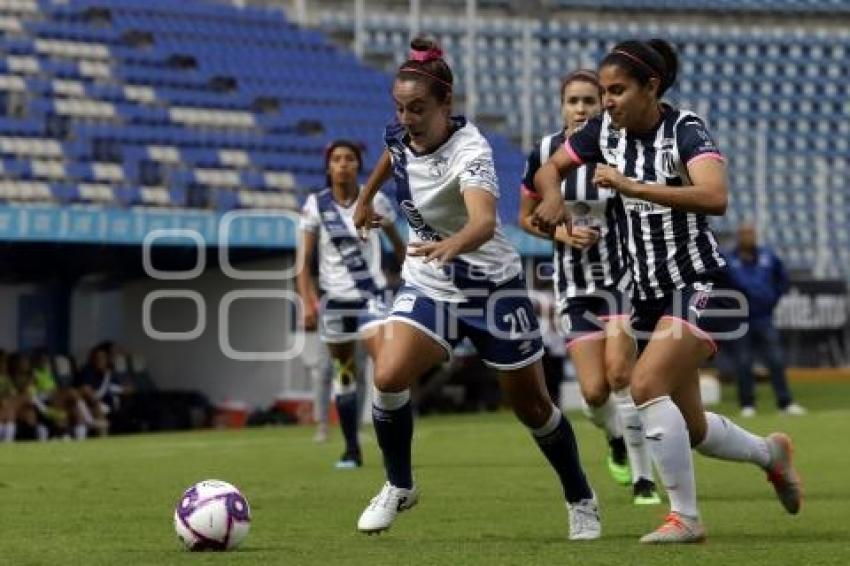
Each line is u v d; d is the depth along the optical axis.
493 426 58.81
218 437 57.25
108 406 67.19
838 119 106.62
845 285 92.25
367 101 91.00
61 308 74.81
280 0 99.94
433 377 71.56
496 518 26.44
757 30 107.69
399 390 22.17
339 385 39.78
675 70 22.78
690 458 21.25
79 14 87.19
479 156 21.39
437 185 21.66
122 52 85.50
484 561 19.08
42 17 85.81
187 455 44.75
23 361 63.38
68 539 23.05
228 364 74.12
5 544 22.30
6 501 29.91
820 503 28.88
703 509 27.77
